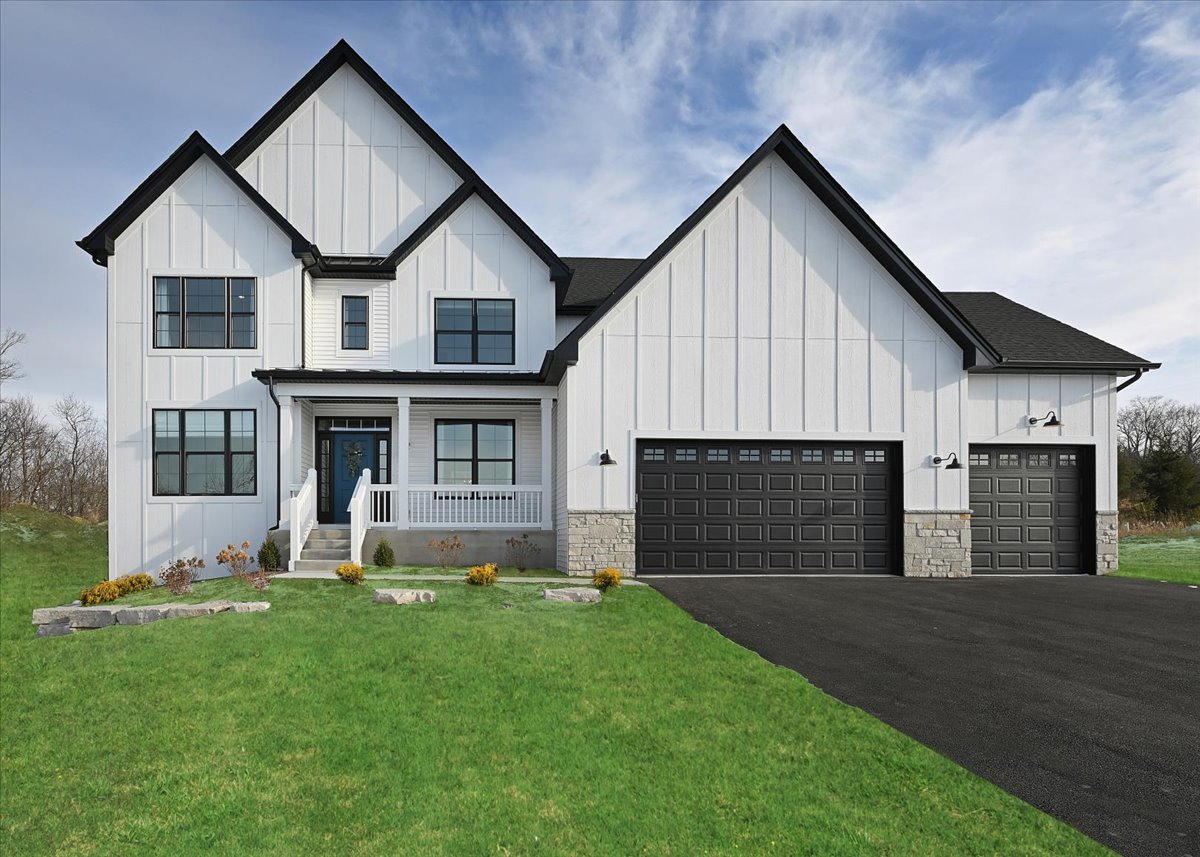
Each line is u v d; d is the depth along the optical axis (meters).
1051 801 4.89
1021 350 16.69
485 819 4.72
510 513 16.61
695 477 15.09
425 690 7.08
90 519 38.59
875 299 15.52
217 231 16.58
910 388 15.52
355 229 18.66
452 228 18.06
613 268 21.81
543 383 16.47
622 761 5.51
